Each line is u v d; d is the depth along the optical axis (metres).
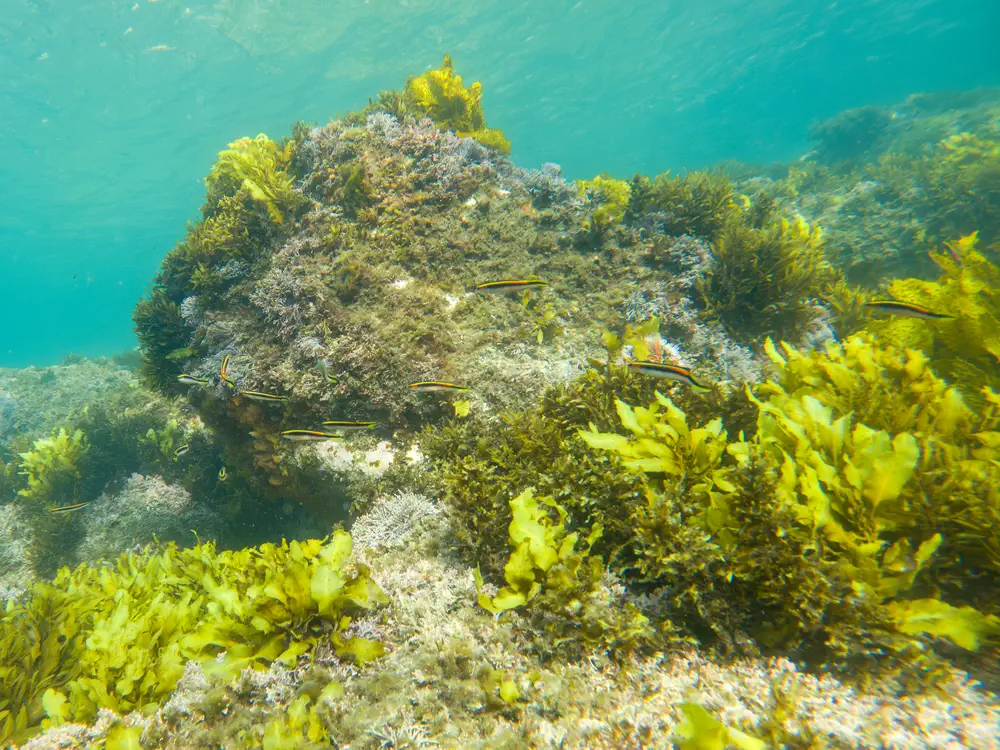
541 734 2.14
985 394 3.09
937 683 2.03
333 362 5.61
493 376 5.35
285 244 6.90
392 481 4.92
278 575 2.95
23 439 12.16
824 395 3.40
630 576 2.91
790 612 2.30
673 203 7.68
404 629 2.88
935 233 10.68
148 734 2.47
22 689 3.28
